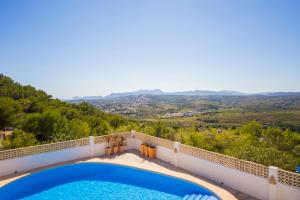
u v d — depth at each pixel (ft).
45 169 35.83
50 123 76.89
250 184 27.73
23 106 105.40
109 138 45.34
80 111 126.31
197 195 29.96
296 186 23.61
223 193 27.89
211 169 32.50
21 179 32.48
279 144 76.89
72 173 38.37
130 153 45.34
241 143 72.95
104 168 39.68
